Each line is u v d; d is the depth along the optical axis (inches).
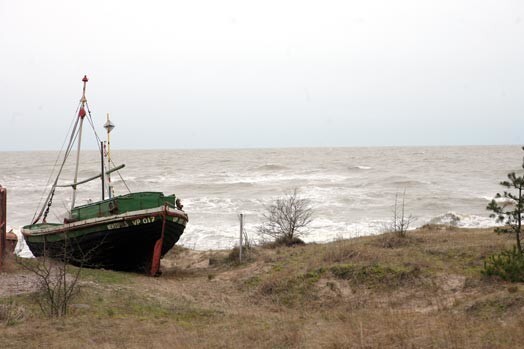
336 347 391.5
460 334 399.9
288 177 2974.9
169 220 788.0
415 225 1406.3
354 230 1323.8
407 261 660.1
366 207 1747.0
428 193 2070.6
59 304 518.3
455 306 514.3
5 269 671.8
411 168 3481.8
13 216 1701.5
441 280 598.5
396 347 383.9
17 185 2733.8
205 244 1222.9
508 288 513.3
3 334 442.9
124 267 826.2
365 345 391.2
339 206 1770.4
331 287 632.4
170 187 2476.6
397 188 2287.2
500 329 402.9
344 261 705.0
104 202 804.6
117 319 499.8
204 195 2181.3
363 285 625.9
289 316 530.6
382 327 441.4
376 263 665.0
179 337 437.1
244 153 7401.6
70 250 798.5
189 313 548.1
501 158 4690.0
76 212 834.8
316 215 1583.4
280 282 669.3
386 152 6752.0
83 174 3341.5
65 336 440.5
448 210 1663.4
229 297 658.8
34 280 628.1
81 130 914.1
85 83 912.9
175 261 957.8
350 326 447.8
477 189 2231.8
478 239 780.0
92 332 452.8
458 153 6058.1
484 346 367.2
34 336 439.5
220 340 429.4
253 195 2133.4
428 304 551.5
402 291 596.4
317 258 738.8
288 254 815.7
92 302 556.4
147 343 421.1
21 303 534.0
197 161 4982.8
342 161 4471.0
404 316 484.7
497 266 576.4
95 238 783.1
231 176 3137.3
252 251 877.8
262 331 454.0
